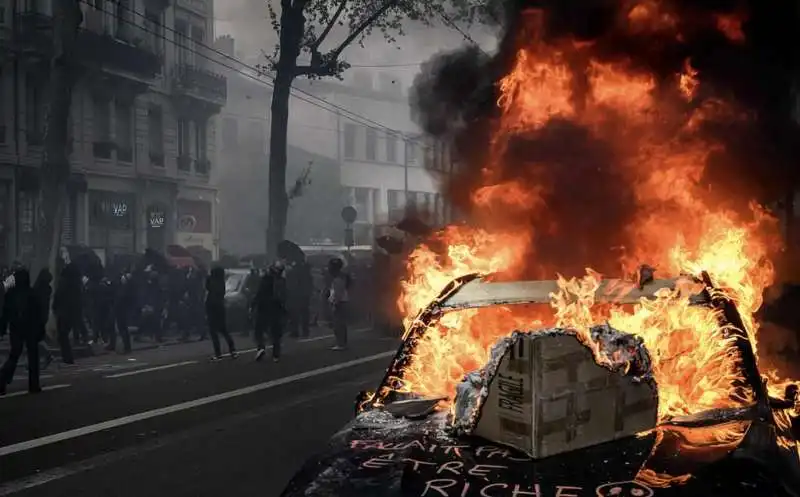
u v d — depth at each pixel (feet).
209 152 111.45
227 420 27.14
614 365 9.83
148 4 97.50
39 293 41.63
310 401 30.63
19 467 21.18
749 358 11.30
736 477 8.50
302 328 58.23
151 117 100.01
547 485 8.61
